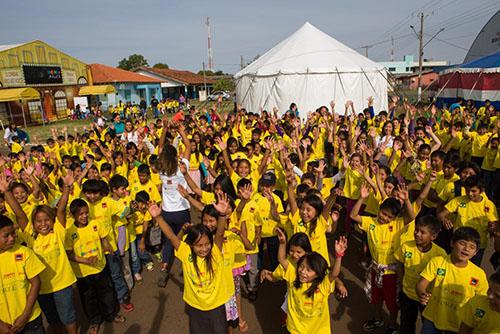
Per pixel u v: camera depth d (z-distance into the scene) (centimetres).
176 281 632
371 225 462
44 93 3572
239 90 2295
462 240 344
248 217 509
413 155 741
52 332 471
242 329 489
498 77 2217
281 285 605
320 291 371
